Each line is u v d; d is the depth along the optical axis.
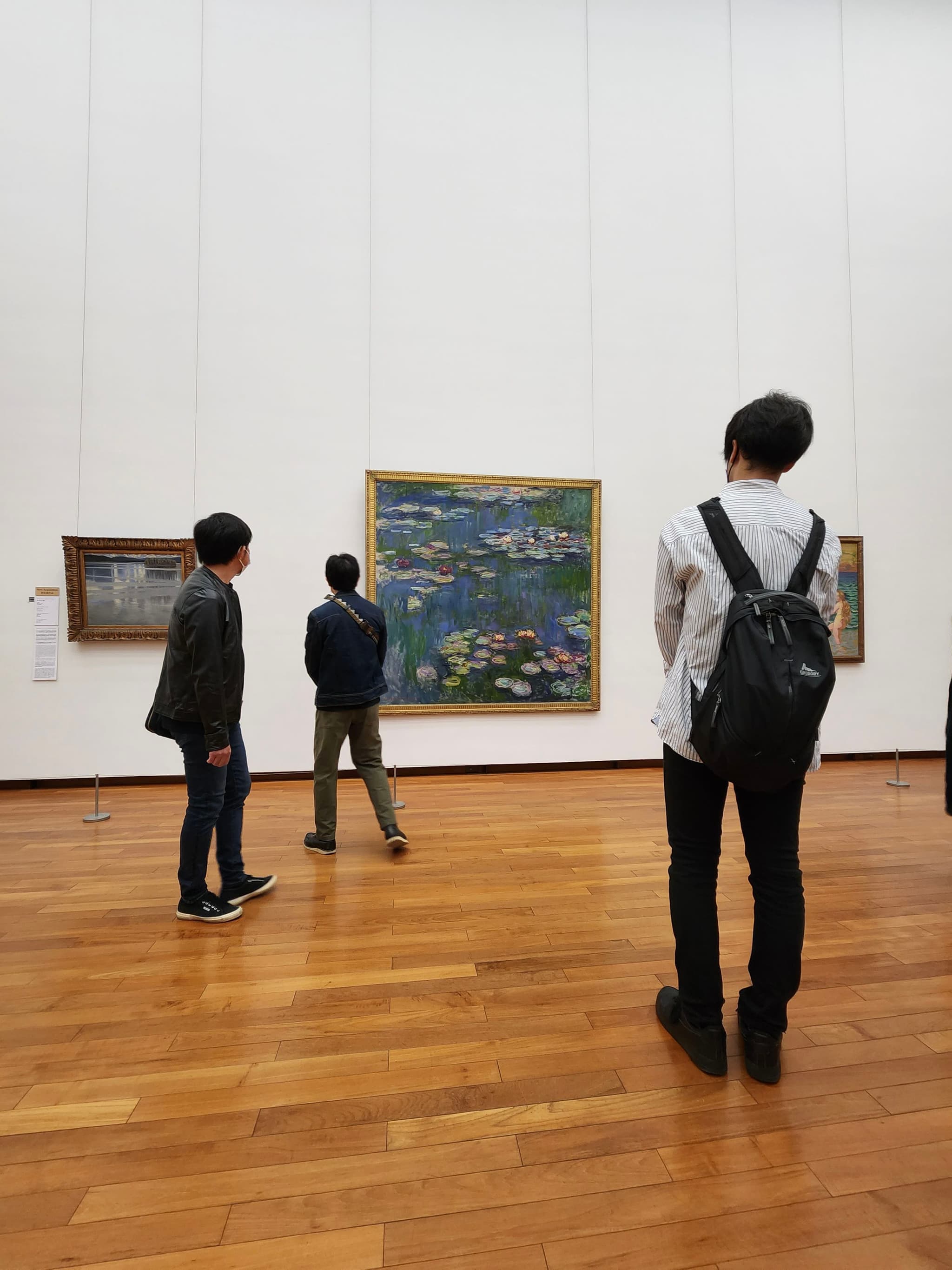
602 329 5.80
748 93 6.04
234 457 5.30
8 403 5.04
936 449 6.32
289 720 5.34
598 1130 1.50
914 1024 1.94
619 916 2.71
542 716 5.65
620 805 4.53
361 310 5.48
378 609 3.54
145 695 5.17
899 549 6.23
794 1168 1.39
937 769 5.69
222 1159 1.42
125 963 2.32
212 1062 1.76
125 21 5.23
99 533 5.14
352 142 5.48
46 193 5.12
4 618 5.02
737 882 3.08
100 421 5.15
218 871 3.26
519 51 5.71
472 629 5.54
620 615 5.81
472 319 5.62
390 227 5.52
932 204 6.37
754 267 6.04
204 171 5.30
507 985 2.17
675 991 2.01
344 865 3.32
